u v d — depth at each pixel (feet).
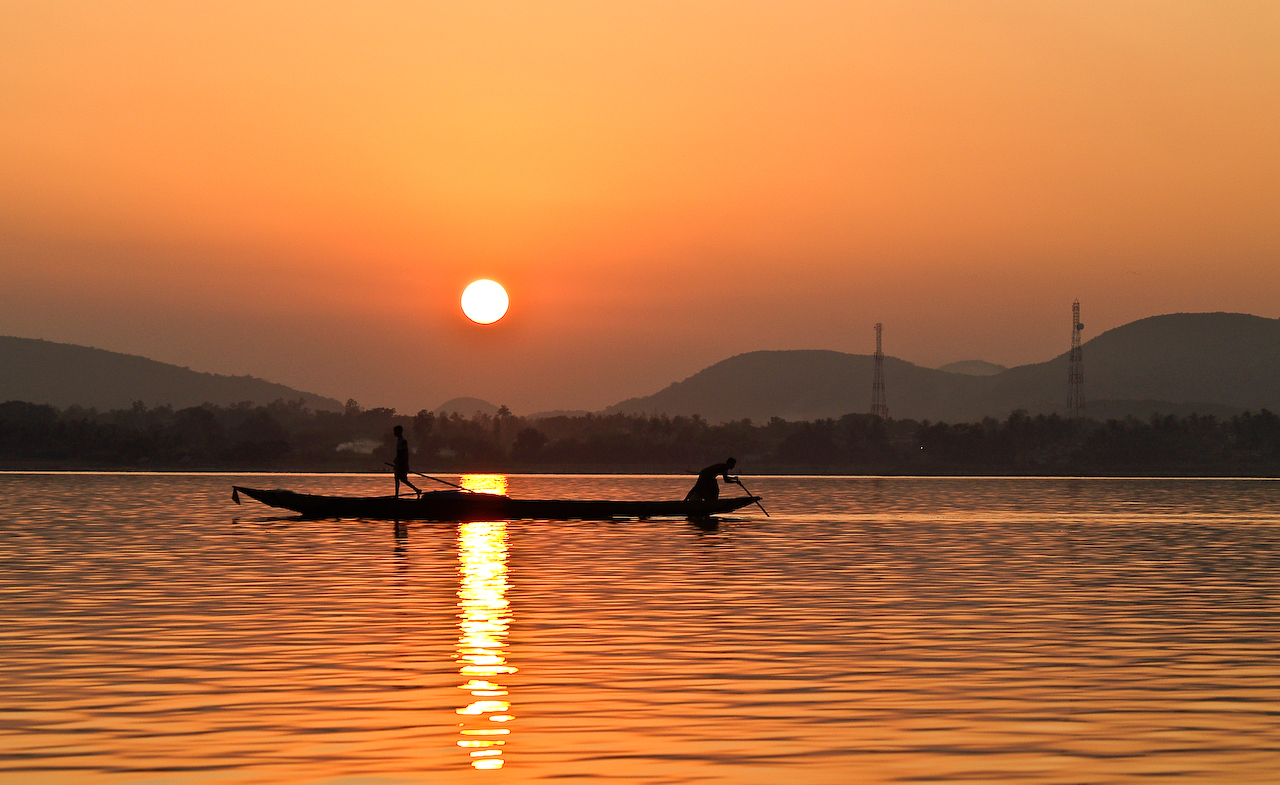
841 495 339.98
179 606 74.02
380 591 81.87
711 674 53.16
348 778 37.29
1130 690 50.24
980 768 38.75
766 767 38.78
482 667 54.49
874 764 39.17
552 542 124.36
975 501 286.87
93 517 176.35
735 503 164.76
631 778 37.55
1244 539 144.66
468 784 36.76
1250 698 48.75
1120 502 286.87
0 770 38.04
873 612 73.20
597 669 54.19
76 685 50.26
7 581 87.56
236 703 47.11
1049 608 75.77
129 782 36.88
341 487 435.12
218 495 284.20
